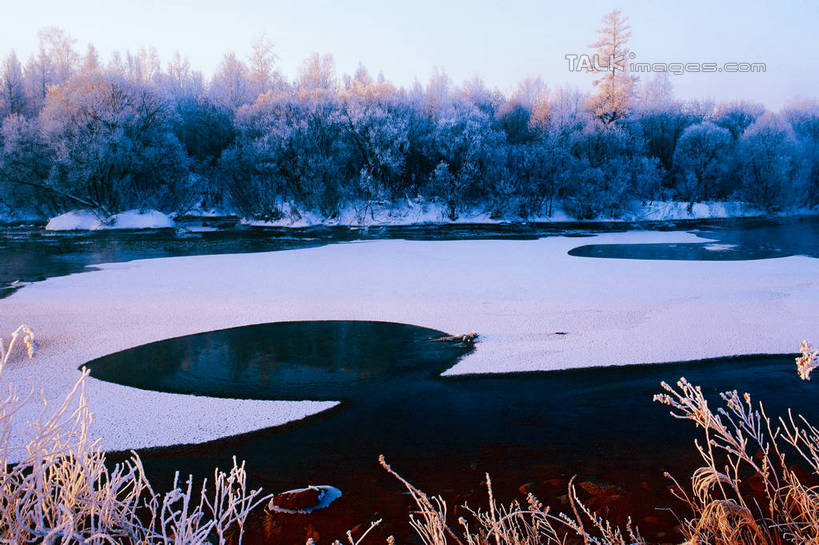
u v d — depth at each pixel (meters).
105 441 6.35
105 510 2.34
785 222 44.28
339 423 6.91
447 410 7.30
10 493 2.13
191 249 27.09
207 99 59.81
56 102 42.00
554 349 9.93
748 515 2.60
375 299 14.47
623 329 11.14
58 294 15.39
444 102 57.19
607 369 8.85
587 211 48.12
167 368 9.14
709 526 2.87
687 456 5.62
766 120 54.41
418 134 50.31
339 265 20.94
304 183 44.81
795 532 2.57
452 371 8.89
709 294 14.45
